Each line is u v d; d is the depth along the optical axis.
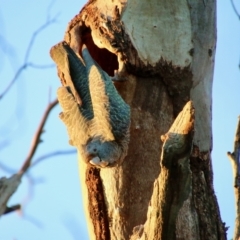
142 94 10.58
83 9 11.30
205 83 10.89
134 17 10.72
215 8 11.22
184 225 9.88
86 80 10.71
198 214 10.06
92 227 10.48
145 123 10.48
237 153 8.93
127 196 10.27
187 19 10.84
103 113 10.18
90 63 10.70
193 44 10.80
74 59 10.77
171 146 7.67
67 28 11.39
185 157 7.73
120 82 10.55
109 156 10.13
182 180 7.86
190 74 10.72
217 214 10.27
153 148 10.39
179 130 7.70
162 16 10.77
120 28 10.60
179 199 7.98
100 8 10.91
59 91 10.93
